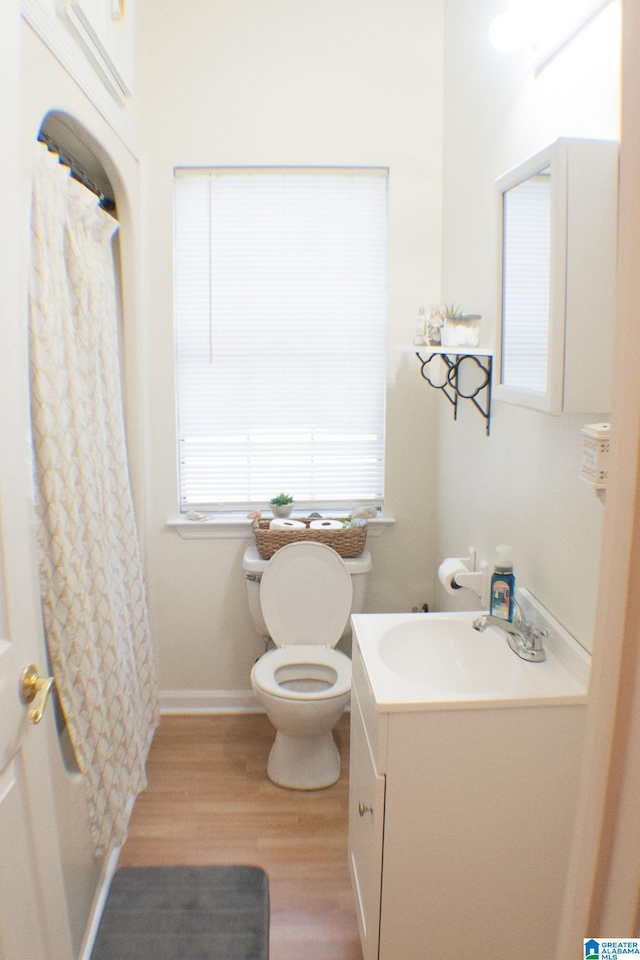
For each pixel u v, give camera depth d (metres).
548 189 1.48
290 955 1.98
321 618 2.93
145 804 2.62
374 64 2.94
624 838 0.58
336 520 3.12
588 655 1.62
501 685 1.76
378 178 3.08
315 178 3.07
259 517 3.10
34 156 1.66
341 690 2.58
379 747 1.61
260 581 2.96
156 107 2.94
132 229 2.75
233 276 3.12
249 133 2.96
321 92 2.95
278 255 3.12
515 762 1.63
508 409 2.15
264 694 2.59
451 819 1.65
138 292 2.83
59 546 1.75
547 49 1.78
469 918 1.70
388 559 3.25
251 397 3.20
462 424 2.70
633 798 0.56
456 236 2.77
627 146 0.55
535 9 1.74
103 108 2.22
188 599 3.22
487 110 2.34
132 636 2.50
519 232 1.68
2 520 1.31
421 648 2.03
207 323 3.15
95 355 2.11
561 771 1.64
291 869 2.30
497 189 1.80
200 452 3.22
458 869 1.67
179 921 2.09
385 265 3.14
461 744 1.61
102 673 2.05
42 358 1.70
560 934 0.66
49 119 1.98
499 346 1.83
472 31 2.50
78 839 1.94
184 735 3.09
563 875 1.68
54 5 1.78
